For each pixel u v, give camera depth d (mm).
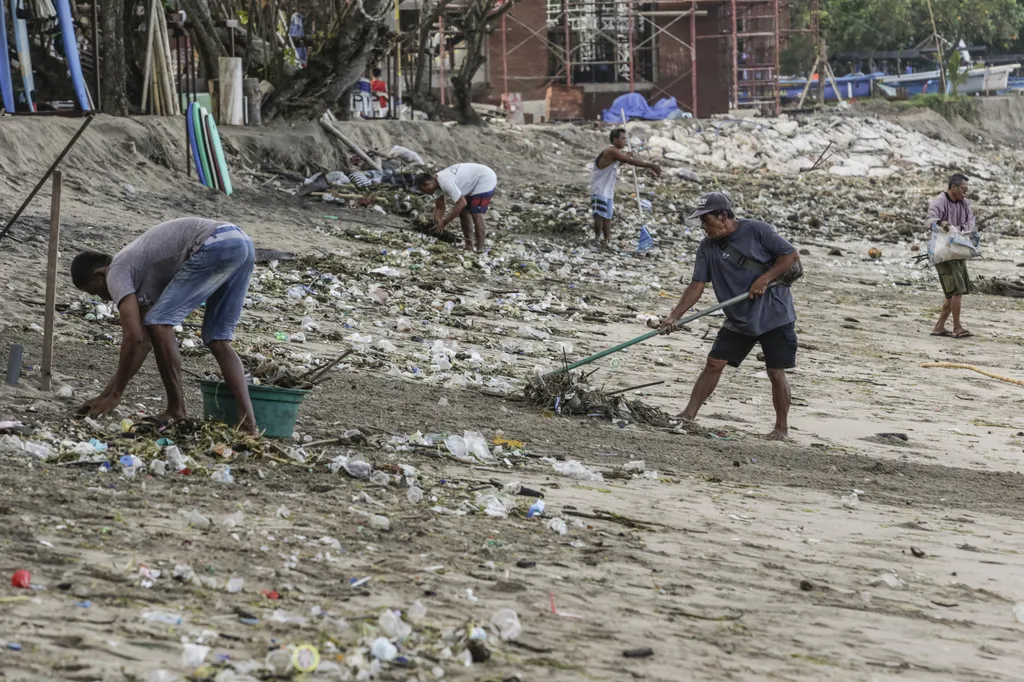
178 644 9367
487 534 13844
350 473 15992
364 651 9641
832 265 56094
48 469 14320
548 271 44500
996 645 11602
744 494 17781
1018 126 142750
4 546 11172
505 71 111250
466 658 9750
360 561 12180
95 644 9117
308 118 59500
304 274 36188
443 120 86125
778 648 10875
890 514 17375
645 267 48406
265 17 63438
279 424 17672
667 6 118812
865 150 115062
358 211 50656
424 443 18547
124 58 51531
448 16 89875
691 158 101438
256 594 10781
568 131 93188
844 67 181375
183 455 15742
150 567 11117
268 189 51188
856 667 10547
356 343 27844
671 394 26797
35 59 52594
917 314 43125
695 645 10727
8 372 18797
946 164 116000
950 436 24984
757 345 34000
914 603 12789
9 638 8992
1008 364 34375
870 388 29641
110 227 36844
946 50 173375
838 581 13344
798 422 25297
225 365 17031
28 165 40625
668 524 15305
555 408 23234
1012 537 16500
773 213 71250
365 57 60219
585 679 9617
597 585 12273
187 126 47812
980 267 58562
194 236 16531
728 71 120500
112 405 17031
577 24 116938
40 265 29969
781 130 112250
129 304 16375
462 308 34656
